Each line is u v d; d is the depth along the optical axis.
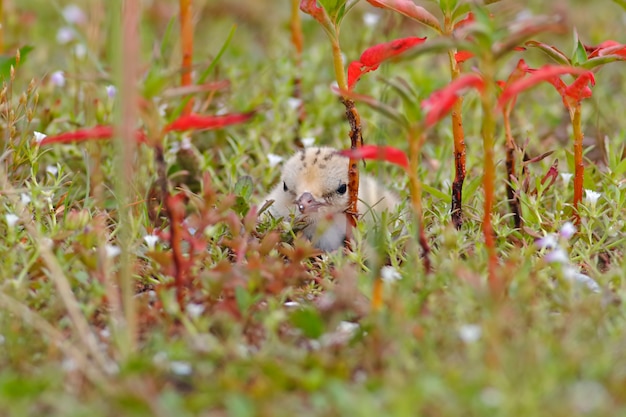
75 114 13.34
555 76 9.61
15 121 10.85
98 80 7.56
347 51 16.19
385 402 6.54
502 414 6.28
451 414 6.36
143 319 8.03
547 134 13.88
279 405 6.61
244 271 8.24
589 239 9.51
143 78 12.41
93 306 7.94
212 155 12.65
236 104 14.21
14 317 7.88
